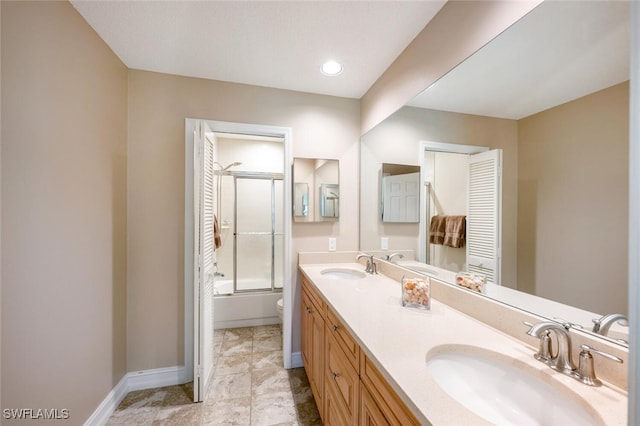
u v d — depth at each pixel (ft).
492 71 3.64
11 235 3.33
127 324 6.15
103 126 5.25
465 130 4.17
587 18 2.62
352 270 6.97
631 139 1.26
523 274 3.31
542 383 2.51
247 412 5.51
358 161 7.80
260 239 12.46
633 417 1.22
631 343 1.24
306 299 6.56
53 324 3.97
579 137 2.72
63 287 4.18
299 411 5.54
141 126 6.30
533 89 3.15
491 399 2.73
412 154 5.43
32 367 3.61
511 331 3.25
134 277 6.21
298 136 7.34
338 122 7.65
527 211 3.28
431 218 5.05
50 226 3.93
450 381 2.82
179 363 6.49
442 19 4.44
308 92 7.41
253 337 9.00
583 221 2.70
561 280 2.87
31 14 3.62
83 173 4.66
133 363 6.19
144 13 4.56
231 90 6.87
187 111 6.57
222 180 12.00
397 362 2.62
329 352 4.57
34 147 3.66
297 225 7.38
